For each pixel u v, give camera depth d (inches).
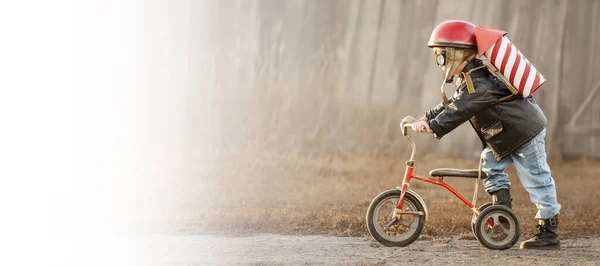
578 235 909.2
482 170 778.2
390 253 751.7
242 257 737.6
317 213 1048.8
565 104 2551.7
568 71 2588.6
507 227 771.4
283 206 1147.9
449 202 1219.9
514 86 735.7
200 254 759.7
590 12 2576.3
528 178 767.1
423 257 724.0
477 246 800.9
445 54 751.1
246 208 1114.7
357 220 971.3
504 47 731.4
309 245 813.2
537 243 776.9
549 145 2314.2
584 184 1583.4
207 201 1197.1
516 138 749.9
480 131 768.9
